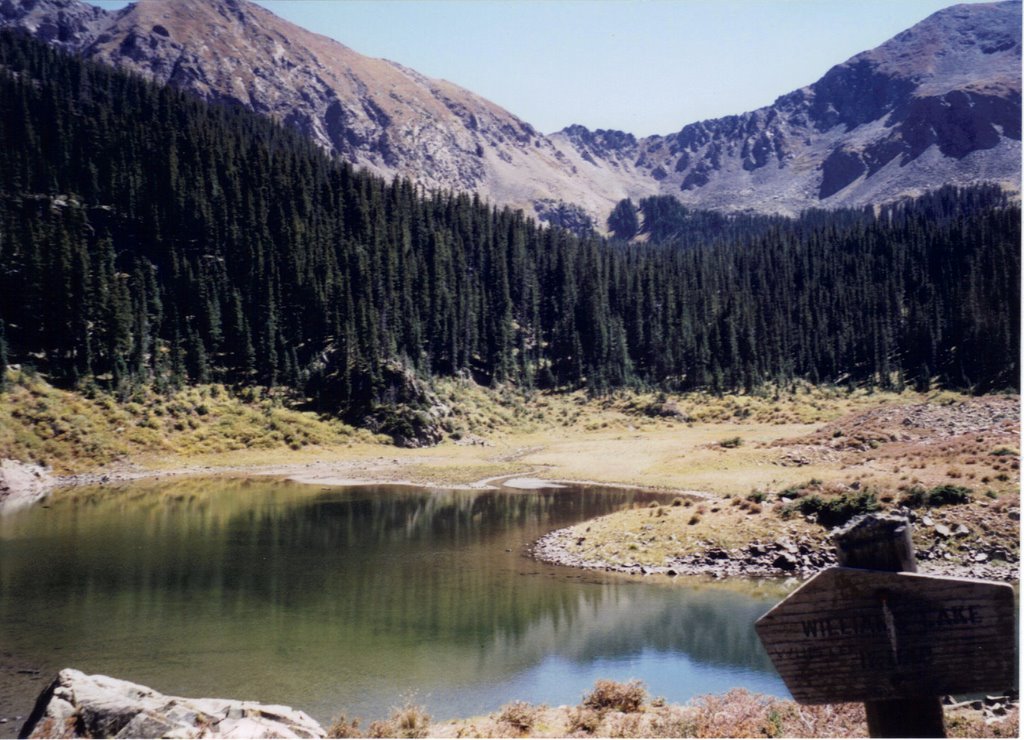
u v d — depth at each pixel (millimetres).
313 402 126250
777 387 160000
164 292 139250
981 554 38094
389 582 39000
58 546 48875
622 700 17766
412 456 110500
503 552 46281
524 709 17438
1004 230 198125
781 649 4762
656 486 74812
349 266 160500
